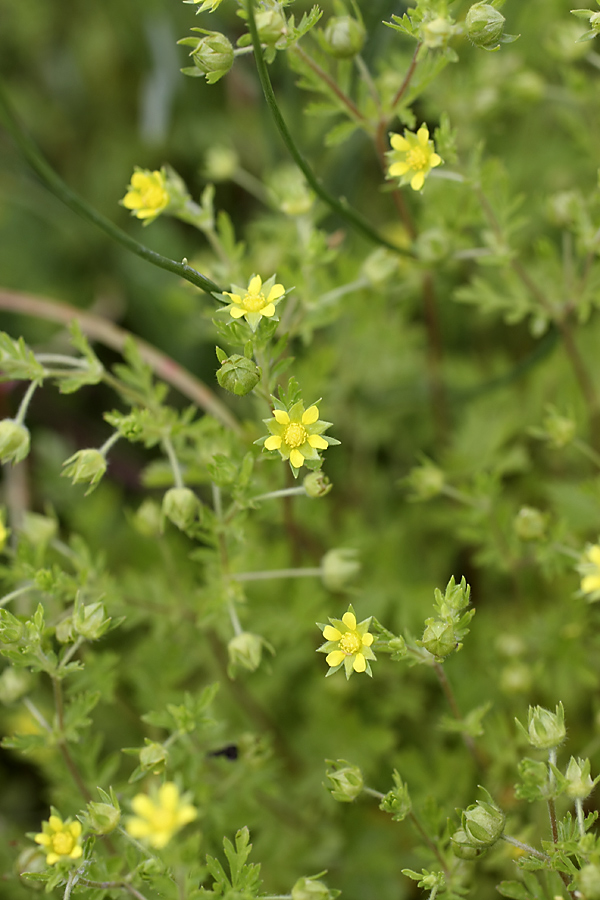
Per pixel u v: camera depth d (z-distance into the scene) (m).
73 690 0.44
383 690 0.48
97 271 0.59
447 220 0.45
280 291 0.40
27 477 0.50
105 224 0.42
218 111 0.58
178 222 0.58
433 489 0.46
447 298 0.52
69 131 0.62
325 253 0.44
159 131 0.57
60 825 0.40
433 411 0.52
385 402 0.51
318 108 0.43
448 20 0.41
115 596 0.44
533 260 0.52
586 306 0.45
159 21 0.56
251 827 0.46
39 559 0.43
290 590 0.47
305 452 0.39
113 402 0.56
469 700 0.47
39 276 0.59
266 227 0.47
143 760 0.41
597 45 0.53
